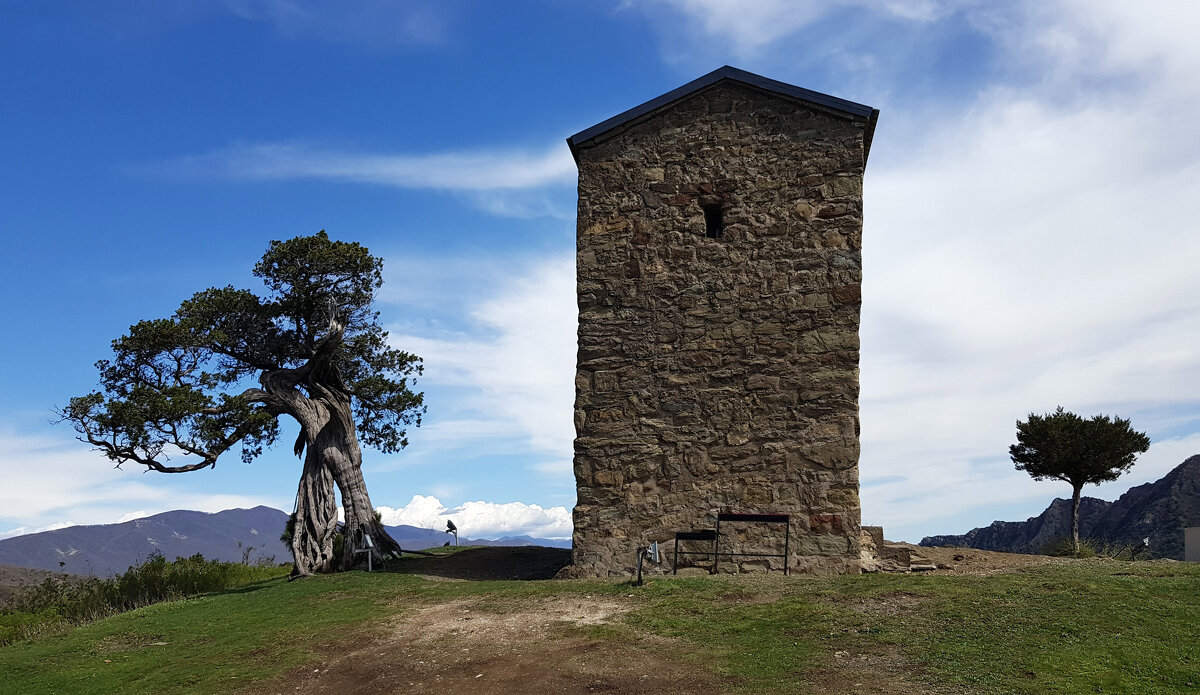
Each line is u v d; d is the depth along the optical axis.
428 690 8.61
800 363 13.66
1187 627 9.09
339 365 21.95
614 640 9.66
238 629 11.80
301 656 10.09
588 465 13.97
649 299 14.27
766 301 13.94
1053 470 18.92
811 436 13.43
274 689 9.12
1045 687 7.50
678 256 14.32
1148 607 9.80
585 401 14.16
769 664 8.55
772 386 13.68
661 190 14.56
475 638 10.19
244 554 23.38
